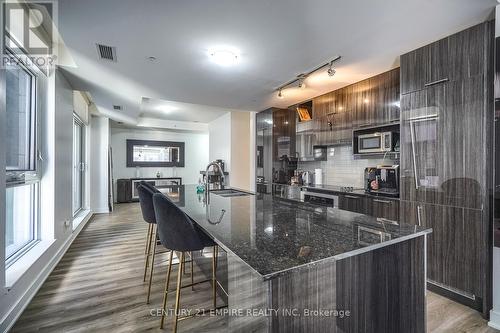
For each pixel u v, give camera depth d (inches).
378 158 143.6
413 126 102.6
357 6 73.1
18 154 96.2
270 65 116.3
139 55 106.0
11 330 72.6
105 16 78.3
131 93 163.8
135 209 269.9
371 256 50.8
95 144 252.2
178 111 260.4
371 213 121.7
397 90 121.1
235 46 98.0
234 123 266.2
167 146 347.3
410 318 55.9
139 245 150.7
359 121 140.9
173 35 89.7
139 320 77.5
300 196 167.2
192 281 100.7
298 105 191.9
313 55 106.1
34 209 110.7
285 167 203.5
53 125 115.1
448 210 91.2
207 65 116.3
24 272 84.7
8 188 88.8
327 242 46.1
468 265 85.5
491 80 80.4
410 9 74.7
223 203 94.2
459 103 88.1
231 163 263.7
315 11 75.5
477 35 83.4
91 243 154.3
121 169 323.3
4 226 71.8
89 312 81.5
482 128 82.2
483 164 81.9
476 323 77.4
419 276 57.4
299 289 40.2
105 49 100.7
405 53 104.9
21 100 98.4
